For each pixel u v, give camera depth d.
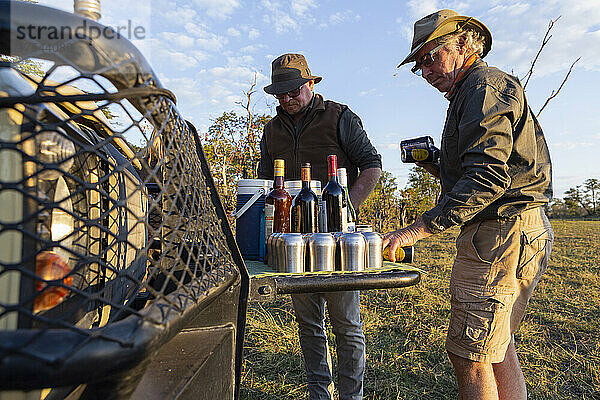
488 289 1.69
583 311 5.02
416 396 2.71
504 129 1.55
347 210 1.82
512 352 2.04
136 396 0.68
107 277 0.94
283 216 1.65
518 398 2.00
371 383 2.86
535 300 5.53
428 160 2.21
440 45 1.81
